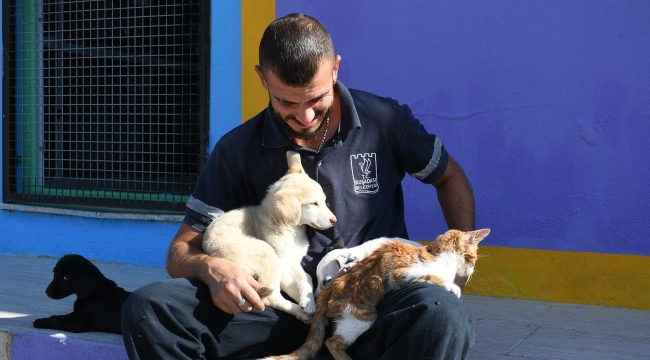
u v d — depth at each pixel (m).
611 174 4.18
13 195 5.82
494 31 4.39
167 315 2.58
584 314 4.05
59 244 5.59
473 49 4.45
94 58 5.70
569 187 4.29
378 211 3.03
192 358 2.66
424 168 3.06
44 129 5.85
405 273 2.66
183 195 5.36
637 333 3.64
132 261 5.36
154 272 5.07
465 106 4.50
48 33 5.82
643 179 4.11
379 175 3.02
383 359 2.47
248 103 5.02
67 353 3.46
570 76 4.24
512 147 4.41
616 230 4.19
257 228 2.98
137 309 2.56
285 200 2.84
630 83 4.11
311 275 3.01
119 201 5.48
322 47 2.64
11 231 5.75
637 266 4.15
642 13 4.05
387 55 4.67
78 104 5.74
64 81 5.83
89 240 5.49
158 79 5.41
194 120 5.35
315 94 2.67
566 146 4.28
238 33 5.02
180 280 2.70
